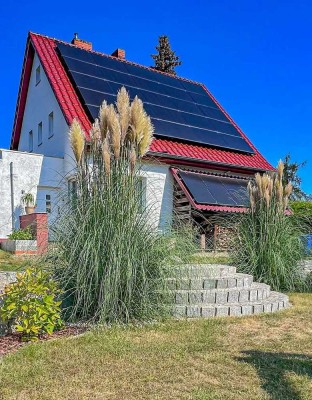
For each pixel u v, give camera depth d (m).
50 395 2.90
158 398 2.88
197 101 18.56
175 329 4.77
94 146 5.36
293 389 3.07
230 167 15.71
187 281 5.77
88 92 13.96
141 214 5.29
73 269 4.97
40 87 16.64
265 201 8.03
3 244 10.70
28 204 12.27
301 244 8.15
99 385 3.09
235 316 5.55
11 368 3.38
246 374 3.37
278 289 7.72
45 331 4.45
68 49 16.11
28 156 12.80
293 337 4.57
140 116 5.32
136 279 5.03
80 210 5.16
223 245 9.04
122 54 19.17
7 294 4.29
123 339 4.28
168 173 14.11
